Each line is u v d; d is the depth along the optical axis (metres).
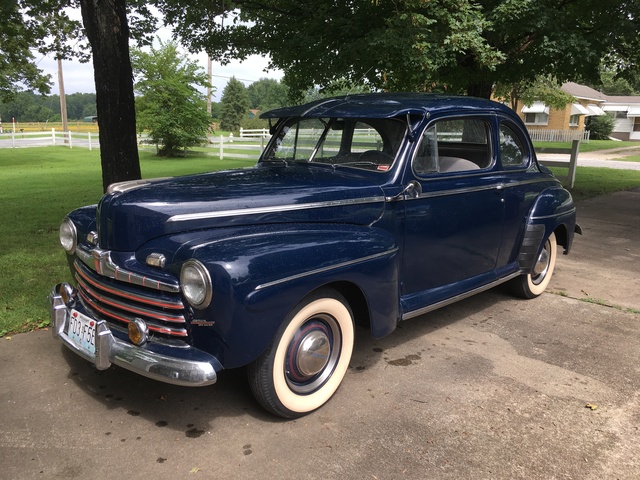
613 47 9.82
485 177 4.27
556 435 2.96
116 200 2.99
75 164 19.75
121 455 2.70
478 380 3.57
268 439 2.87
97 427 2.94
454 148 4.33
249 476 2.57
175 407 3.16
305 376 3.09
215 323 2.63
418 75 8.70
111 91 5.87
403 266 3.74
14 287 4.94
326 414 3.13
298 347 3.02
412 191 3.65
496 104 4.50
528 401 3.32
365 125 3.83
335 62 9.31
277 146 4.40
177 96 22.88
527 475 2.62
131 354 2.78
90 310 3.23
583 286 5.72
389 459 2.72
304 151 4.18
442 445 2.85
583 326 4.57
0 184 13.19
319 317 3.12
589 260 6.79
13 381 3.41
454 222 4.02
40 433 2.87
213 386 3.43
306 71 10.13
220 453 2.74
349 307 3.25
